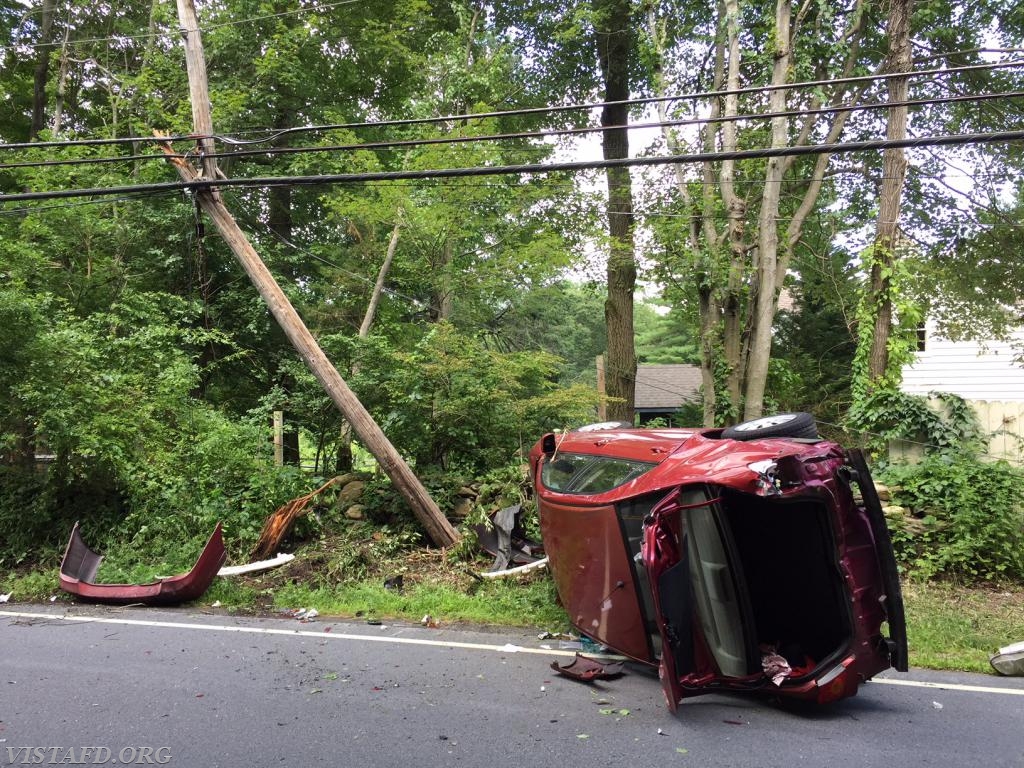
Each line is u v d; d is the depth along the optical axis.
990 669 5.30
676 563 4.10
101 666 5.20
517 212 13.37
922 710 4.41
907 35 10.59
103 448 8.50
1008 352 15.28
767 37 11.33
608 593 4.72
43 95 16.77
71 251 12.41
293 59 14.80
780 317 20.28
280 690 4.70
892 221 10.73
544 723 4.12
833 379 18.89
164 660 5.36
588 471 5.25
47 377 8.55
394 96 16.80
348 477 9.95
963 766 3.60
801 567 4.52
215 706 4.41
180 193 12.88
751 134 12.27
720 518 4.16
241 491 9.35
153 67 14.74
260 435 10.16
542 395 10.55
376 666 5.21
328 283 14.95
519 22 16.97
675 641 4.04
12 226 12.42
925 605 6.93
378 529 9.08
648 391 27.16
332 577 7.87
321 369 8.77
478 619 6.55
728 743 3.86
